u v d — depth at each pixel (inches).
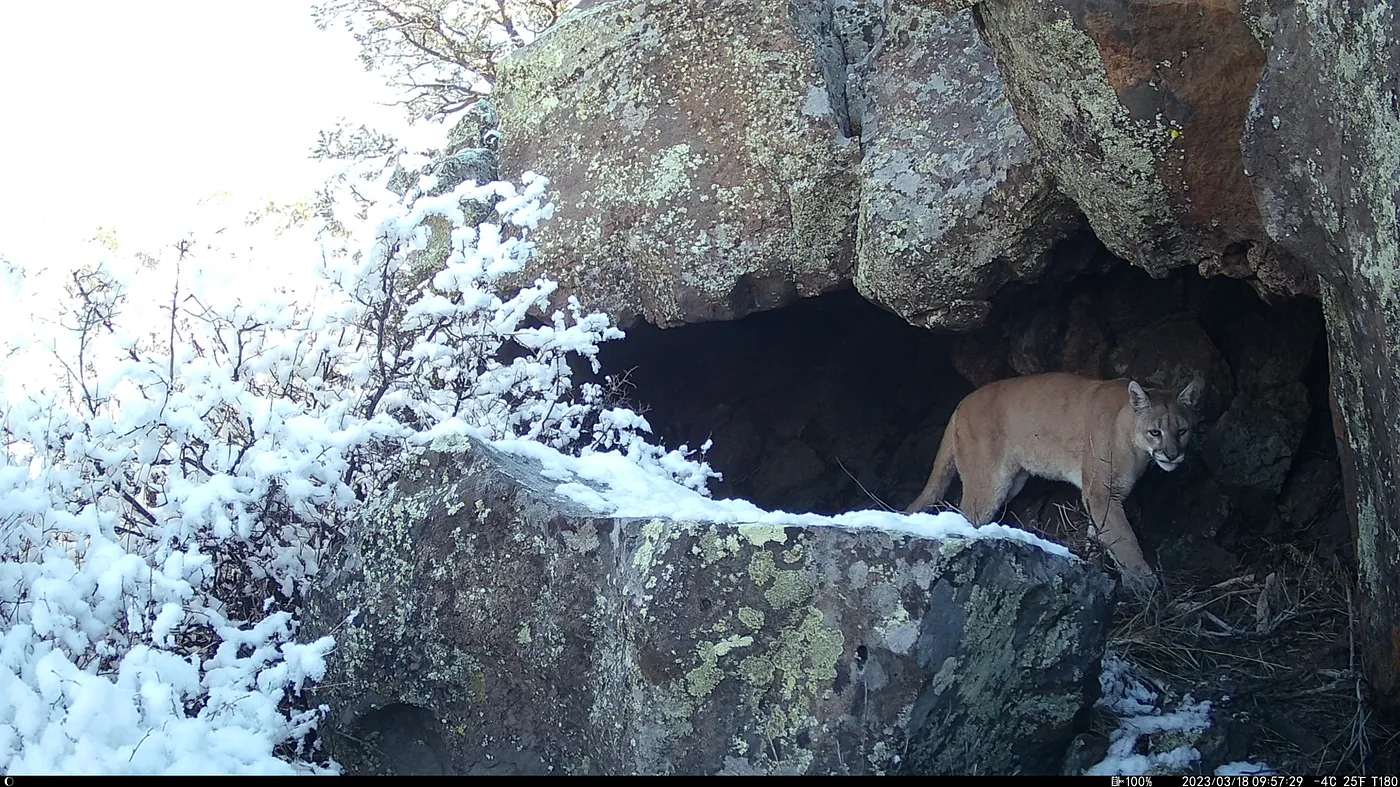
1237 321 252.7
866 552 121.6
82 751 111.3
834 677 120.0
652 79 250.1
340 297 201.3
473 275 199.2
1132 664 182.2
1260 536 239.6
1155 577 227.3
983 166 206.4
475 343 209.5
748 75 237.6
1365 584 159.6
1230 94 155.1
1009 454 260.7
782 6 236.4
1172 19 152.2
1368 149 118.9
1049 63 166.1
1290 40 133.6
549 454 166.1
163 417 167.9
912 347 301.6
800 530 123.2
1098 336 265.7
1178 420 231.9
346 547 158.7
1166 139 162.1
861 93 235.1
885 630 119.6
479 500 147.4
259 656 144.6
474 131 296.0
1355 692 171.2
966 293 214.1
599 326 215.3
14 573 140.9
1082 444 248.1
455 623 145.0
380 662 149.0
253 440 189.6
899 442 298.0
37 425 164.2
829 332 300.4
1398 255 117.0
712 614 122.4
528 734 140.1
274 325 189.2
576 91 262.7
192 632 165.6
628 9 257.0
